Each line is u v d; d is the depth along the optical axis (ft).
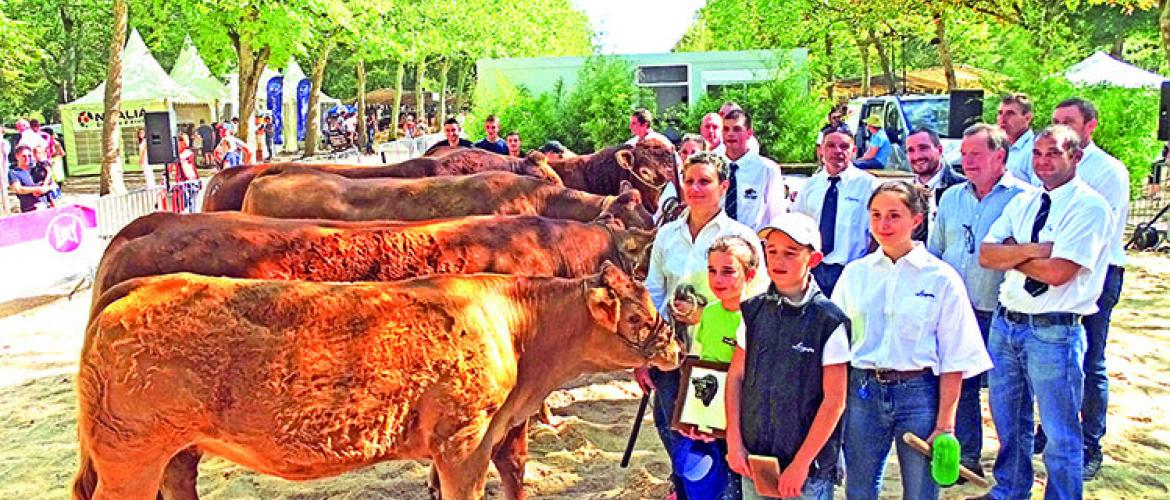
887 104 51.75
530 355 13.25
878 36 85.05
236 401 11.43
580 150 60.75
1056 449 14.15
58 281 35.73
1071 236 13.56
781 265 10.85
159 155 61.57
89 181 84.28
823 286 18.69
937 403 12.23
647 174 28.96
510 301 13.14
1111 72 69.51
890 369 12.23
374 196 22.75
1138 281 34.45
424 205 22.68
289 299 11.73
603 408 22.33
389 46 90.43
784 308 11.05
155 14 83.66
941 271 12.15
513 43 125.70
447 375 12.00
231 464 19.13
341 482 18.12
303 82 127.13
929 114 49.39
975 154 15.42
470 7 106.22
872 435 12.51
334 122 130.21
